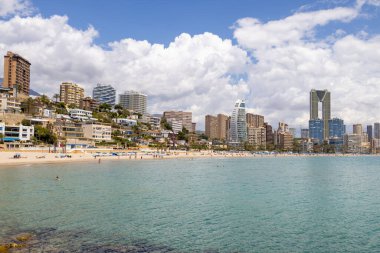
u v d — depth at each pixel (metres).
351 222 45.78
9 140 181.75
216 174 115.81
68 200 56.84
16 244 32.25
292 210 53.25
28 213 46.06
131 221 43.53
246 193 70.38
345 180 104.62
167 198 61.84
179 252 32.78
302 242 36.78
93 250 32.03
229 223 44.03
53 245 32.88
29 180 82.69
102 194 64.25
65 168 119.88
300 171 140.50
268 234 39.47
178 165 161.12
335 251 34.16
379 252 34.00
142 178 95.12
